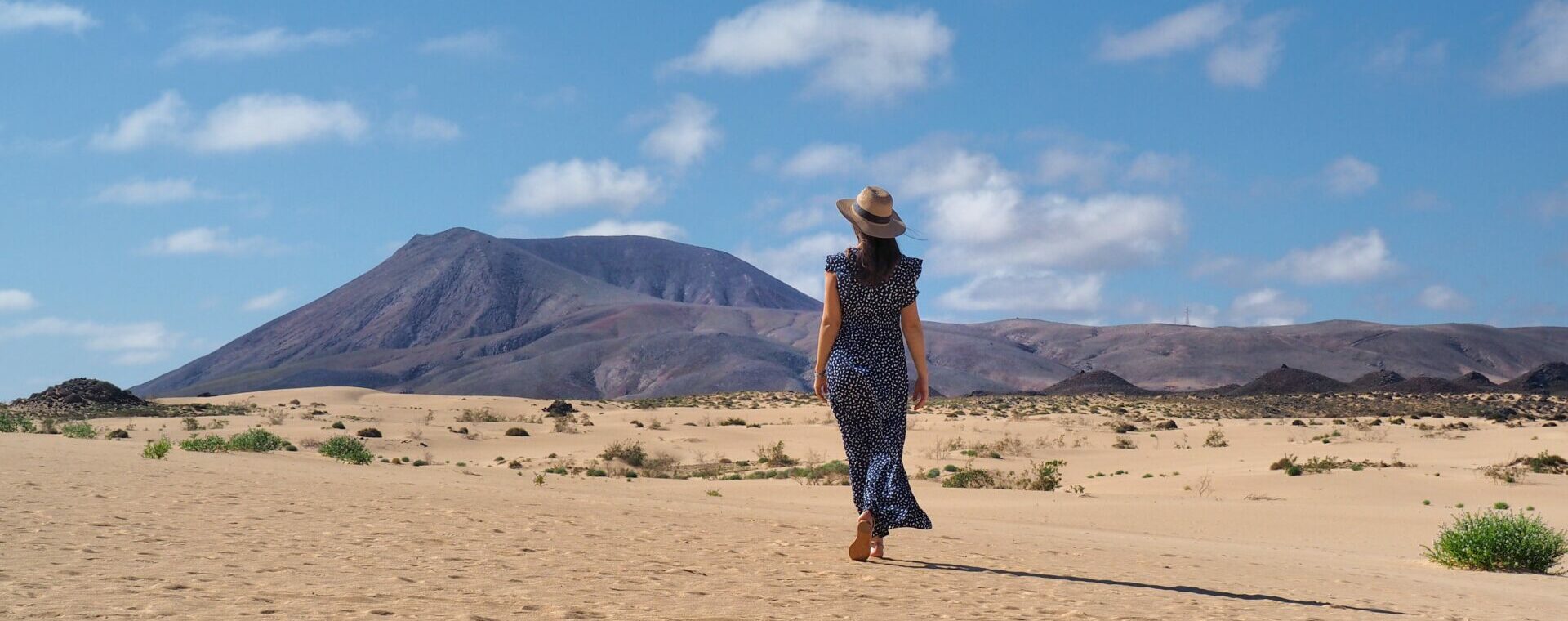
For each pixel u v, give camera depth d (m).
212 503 9.23
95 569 5.41
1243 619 5.90
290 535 7.33
